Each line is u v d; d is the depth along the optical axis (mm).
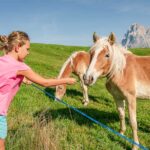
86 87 4656
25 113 3406
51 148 2252
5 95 1742
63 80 1810
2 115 1730
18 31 1770
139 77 2803
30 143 2287
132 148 2699
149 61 2875
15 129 2658
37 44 16797
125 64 2748
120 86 2738
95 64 2504
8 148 2266
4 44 1752
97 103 4805
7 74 1702
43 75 7355
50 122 2793
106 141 2850
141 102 5152
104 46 2527
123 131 3027
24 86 5180
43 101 4250
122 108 2971
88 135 2959
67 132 2955
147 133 3229
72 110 3822
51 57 13547
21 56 1777
